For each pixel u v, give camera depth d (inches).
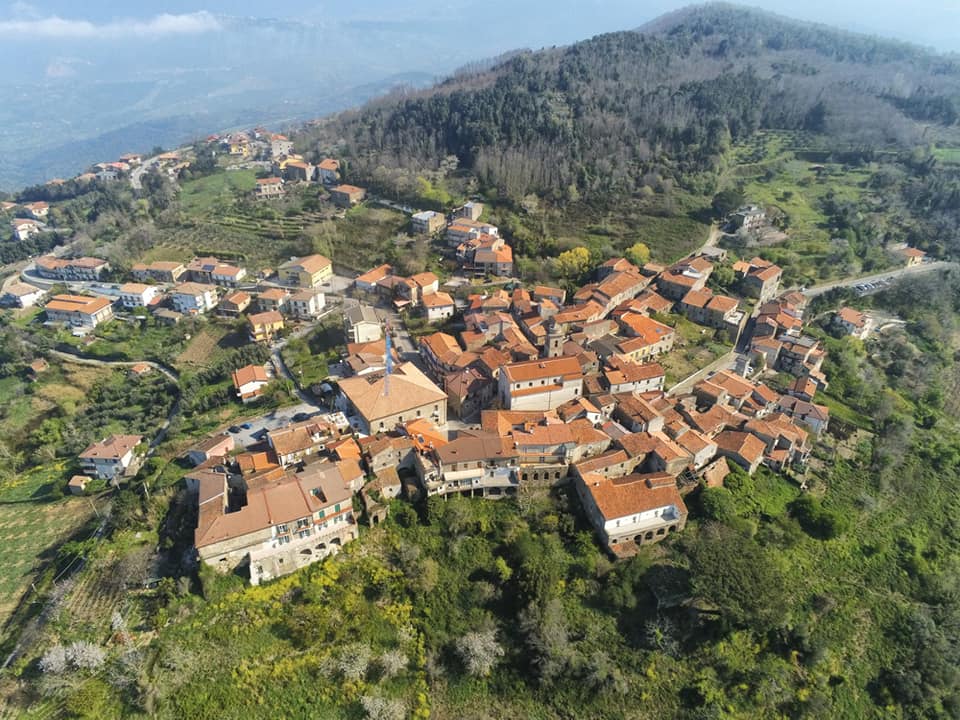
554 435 4035.4
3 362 6747.1
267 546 3452.3
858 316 6358.3
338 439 4256.9
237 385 5319.9
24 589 3705.7
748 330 6274.6
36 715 2869.1
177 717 2878.9
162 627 3164.4
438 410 4643.2
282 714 2947.8
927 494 4584.2
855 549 4074.8
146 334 7130.9
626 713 3132.4
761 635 3430.1
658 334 5536.4
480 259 7209.6
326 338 6328.7
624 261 6914.4
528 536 3695.9
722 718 3110.2
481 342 5679.1
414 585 3442.4
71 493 4781.0
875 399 5319.9
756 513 4074.8
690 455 4065.0
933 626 3690.9
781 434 4495.6
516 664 3225.9
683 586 3412.9
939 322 6697.8
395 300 6835.6
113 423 5826.8
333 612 3287.4
